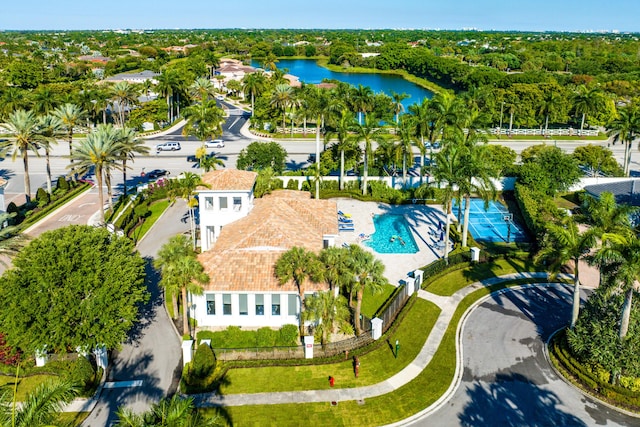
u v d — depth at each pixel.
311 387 36.06
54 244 37.16
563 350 38.78
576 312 39.31
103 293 35.44
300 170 85.88
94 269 36.81
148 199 73.88
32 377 36.56
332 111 77.88
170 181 77.62
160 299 47.94
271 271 43.09
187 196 57.12
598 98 116.25
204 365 36.28
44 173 89.12
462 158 54.03
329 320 39.28
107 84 138.75
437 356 39.41
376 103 116.38
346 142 75.25
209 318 43.50
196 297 42.72
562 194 77.75
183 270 38.78
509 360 38.88
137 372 37.59
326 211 56.22
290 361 38.38
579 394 35.28
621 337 35.56
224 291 42.03
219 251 45.47
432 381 36.62
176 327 42.94
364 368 38.06
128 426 21.50
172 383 36.47
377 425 32.53
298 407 34.00
